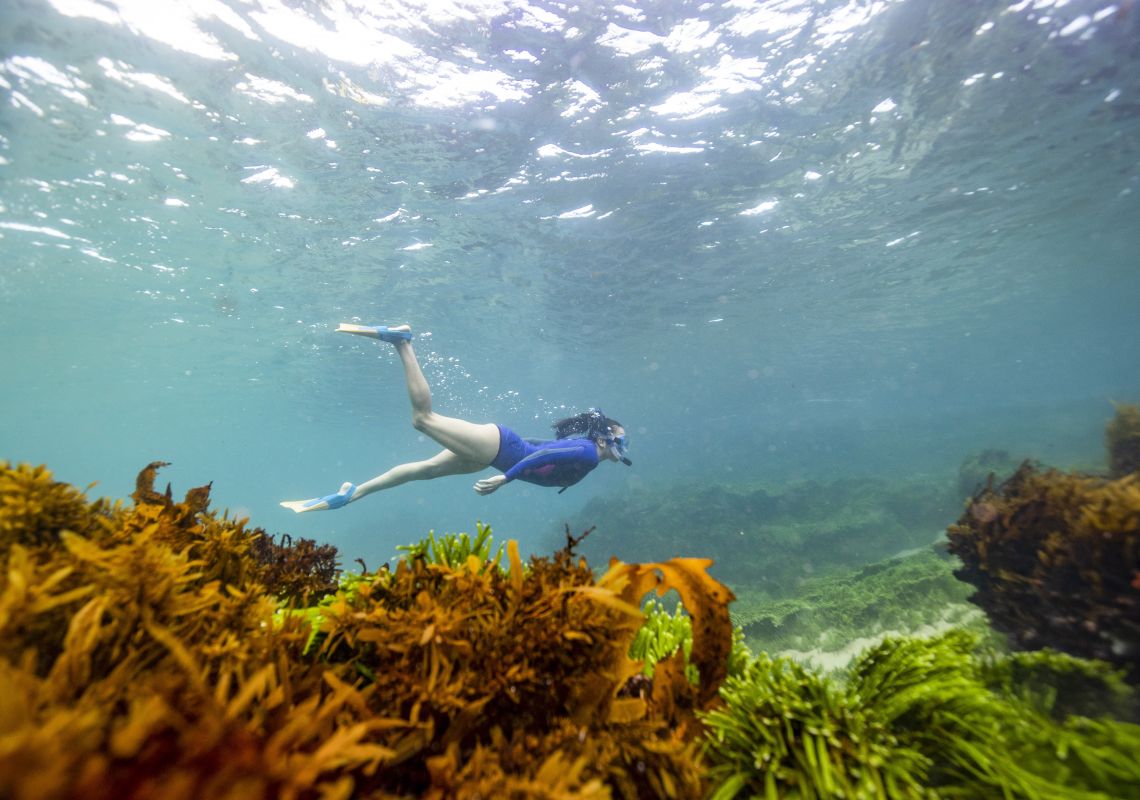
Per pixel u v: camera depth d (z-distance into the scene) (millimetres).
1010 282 29344
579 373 40688
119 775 934
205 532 2580
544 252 17531
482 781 1284
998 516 3811
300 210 13273
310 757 1104
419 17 8031
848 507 21422
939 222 18453
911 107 11445
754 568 17266
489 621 1729
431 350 27453
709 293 23859
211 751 1015
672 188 14039
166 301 19047
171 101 9305
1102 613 2861
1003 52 9953
